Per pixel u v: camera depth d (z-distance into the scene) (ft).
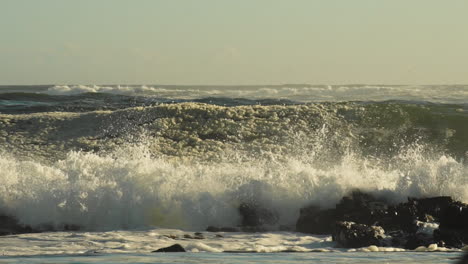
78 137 287.89
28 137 290.15
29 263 82.79
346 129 293.23
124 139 283.59
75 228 158.71
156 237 137.69
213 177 173.58
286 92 554.87
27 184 170.50
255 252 104.27
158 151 268.82
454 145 281.33
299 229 152.76
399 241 124.88
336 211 152.66
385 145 280.72
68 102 452.76
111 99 469.16
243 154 265.75
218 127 293.84
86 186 167.02
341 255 95.30
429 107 322.55
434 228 132.05
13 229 156.87
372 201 157.17
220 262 83.87
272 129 291.38
